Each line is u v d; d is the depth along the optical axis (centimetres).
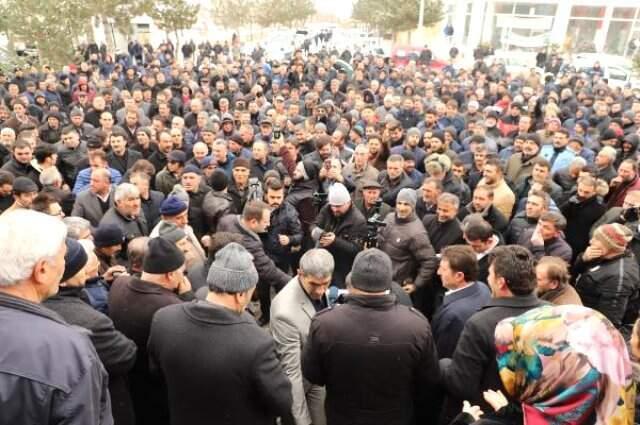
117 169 667
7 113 900
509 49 2983
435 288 437
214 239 359
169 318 230
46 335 145
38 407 138
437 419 287
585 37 2872
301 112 1160
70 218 357
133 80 1454
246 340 220
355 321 235
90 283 297
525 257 244
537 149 667
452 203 452
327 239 430
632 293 380
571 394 126
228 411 222
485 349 236
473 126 919
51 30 1439
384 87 1427
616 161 764
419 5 3119
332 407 250
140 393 280
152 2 2116
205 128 776
